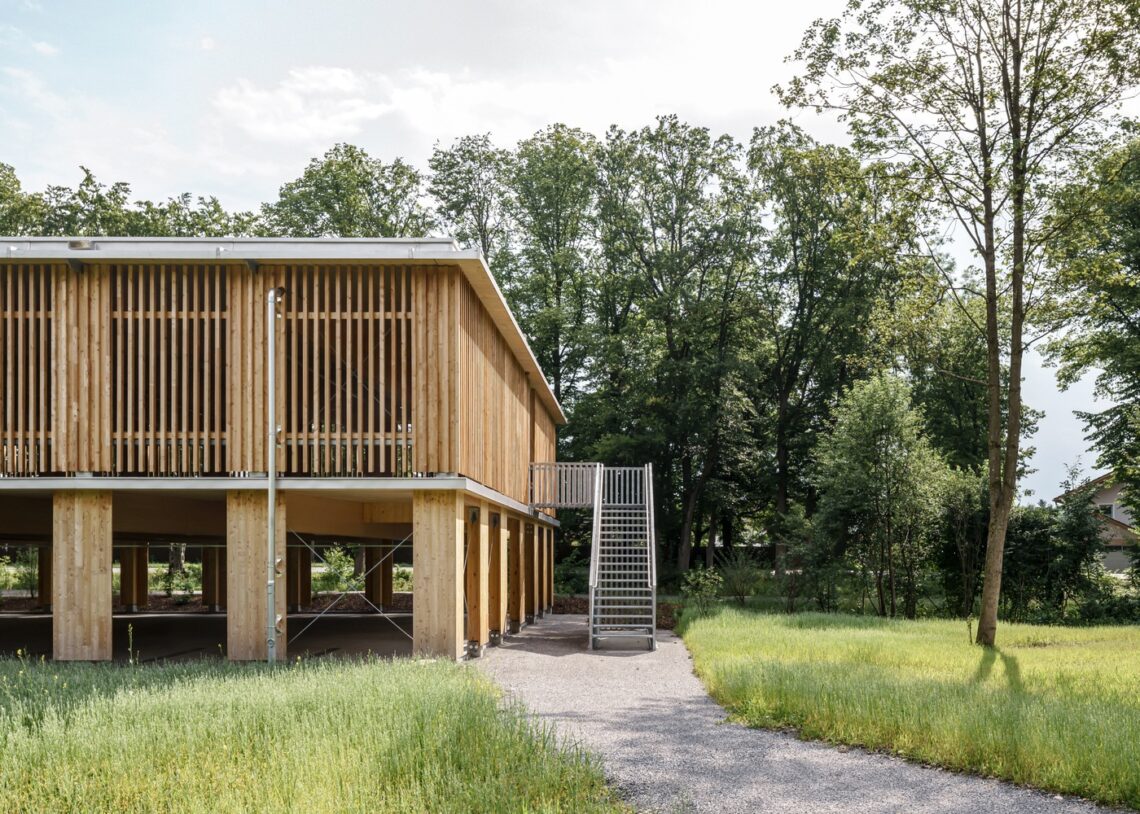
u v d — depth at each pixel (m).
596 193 41.94
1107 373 31.84
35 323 16.19
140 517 18.56
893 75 19.34
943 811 7.13
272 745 7.92
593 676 14.66
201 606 30.83
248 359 16.09
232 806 6.45
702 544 49.34
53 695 10.80
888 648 15.95
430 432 15.90
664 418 40.06
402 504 22.06
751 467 41.28
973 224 19.59
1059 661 14.75
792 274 40.94
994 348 19.19
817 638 17.72
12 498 19.14
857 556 27.50
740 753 8.99
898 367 38.19
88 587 15.93
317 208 39.50
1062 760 7.91
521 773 7.29
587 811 6.65
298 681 10.91
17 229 34.78
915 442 26.67
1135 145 19.97
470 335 17.02
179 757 7.55
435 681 10.95
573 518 40.56
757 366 40.12
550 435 33.84
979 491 27.23
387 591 30.19
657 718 10.87
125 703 9.29
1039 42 18.50
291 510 17.77
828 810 7.17
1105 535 28.38
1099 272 18.97
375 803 6.46
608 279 42.47
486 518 18.56
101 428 15.98
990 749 8.40
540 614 28.95
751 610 26.25
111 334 16.14
